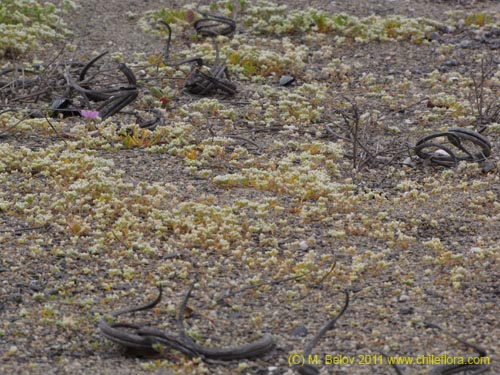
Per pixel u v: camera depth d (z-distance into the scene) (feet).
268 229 18.62
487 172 22.21
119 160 22.04
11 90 25.75
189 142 23.43
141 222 18.79
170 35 29.14
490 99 27.43
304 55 30.50
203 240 18.12
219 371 14.16
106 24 33.27
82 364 14.23
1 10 31.55
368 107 26.81
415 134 24.89
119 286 16.55
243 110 26.00
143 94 26.71
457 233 19.04
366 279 17.01
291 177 20.95
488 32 33.19
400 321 15.65
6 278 16.67
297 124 25.14
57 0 34.83
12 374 13.87
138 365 14.24
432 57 31.12
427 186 21.36
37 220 18.56
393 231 18.84
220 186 20.85
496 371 14.20
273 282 16.74
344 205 19.92
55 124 23.77
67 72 25.67
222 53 29.78
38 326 15.21
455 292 16.61
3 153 21.30
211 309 15.89
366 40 32.17
